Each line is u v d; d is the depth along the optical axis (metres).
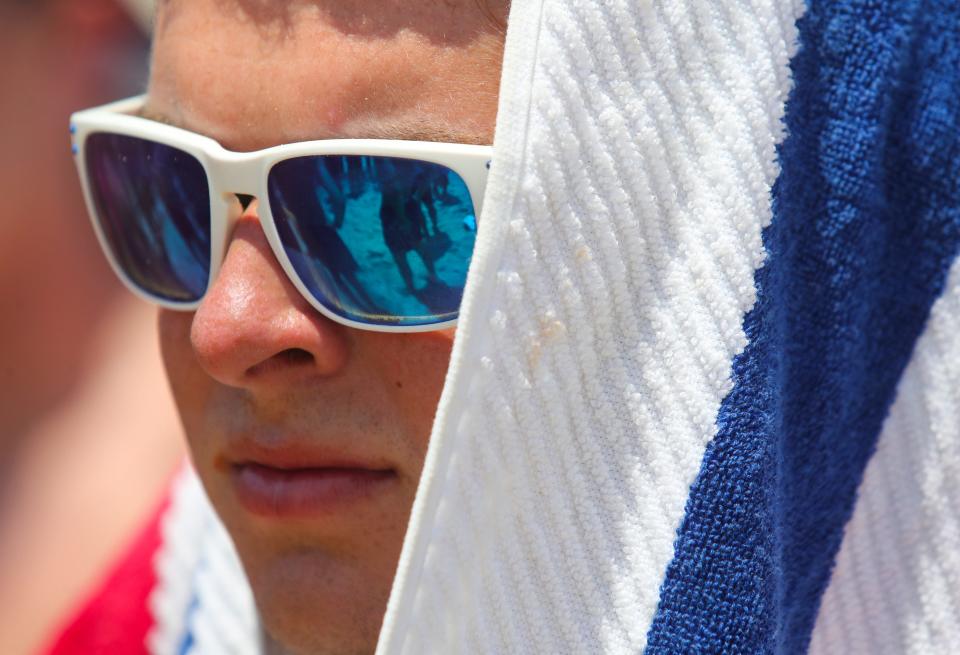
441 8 3.57
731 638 3.47
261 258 3.78
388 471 3.93
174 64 4.00
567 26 3.38
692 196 3.49
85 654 5.52
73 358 8.83
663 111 3.45
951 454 3.75
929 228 3.71
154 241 4.24
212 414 4.15
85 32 8.98
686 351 3.49
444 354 3.78
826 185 3.65
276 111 3.71
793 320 3.71
